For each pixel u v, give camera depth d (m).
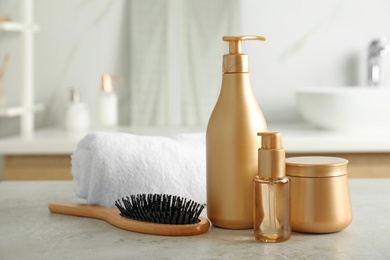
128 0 2.45
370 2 2.45
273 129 2.21
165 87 2.44
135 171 0.86
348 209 0.76
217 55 2.42
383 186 1.08
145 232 0.76
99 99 2.33
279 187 0.71
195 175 0.88
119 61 2.47
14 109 2.16
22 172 1.94
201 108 2.44
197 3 2.41
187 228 0.74
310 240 0.72
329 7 2.46
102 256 0.66
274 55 2.46
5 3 2.47
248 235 0.74
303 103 2.09
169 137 0.97
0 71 2.25
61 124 2.47
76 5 2.46
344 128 2.05
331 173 0.74
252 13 2.45
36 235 0.76
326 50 2.46
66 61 2.47
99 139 0.87
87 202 0.90
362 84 2.47
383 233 0.75
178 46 2.43
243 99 0.75
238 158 0.75
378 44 2.36
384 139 1.88
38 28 2.34
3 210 0.91
